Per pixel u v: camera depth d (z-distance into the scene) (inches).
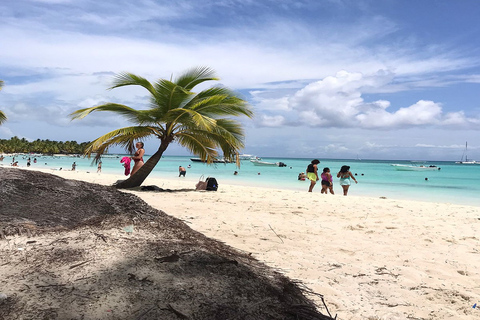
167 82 484.4
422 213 330.6
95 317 47.3
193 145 577.0
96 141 484.4
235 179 1026.1
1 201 78.0
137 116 510.0
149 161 511.2
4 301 48.8
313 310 56.8
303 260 161.6
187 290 54.7
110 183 584.4
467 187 901.8
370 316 107.4
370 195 695.7
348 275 145.2
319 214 302.7
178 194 421.1
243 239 196.1
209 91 527.8
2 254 61.6
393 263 165.8
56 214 78.6
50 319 46.3
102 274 56.7
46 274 56.1
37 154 5935.0
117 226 75.8
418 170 2256.4
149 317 48.2
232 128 537.0
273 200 390.9
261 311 52.9
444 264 167.9
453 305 120.0
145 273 58.0
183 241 73.9
